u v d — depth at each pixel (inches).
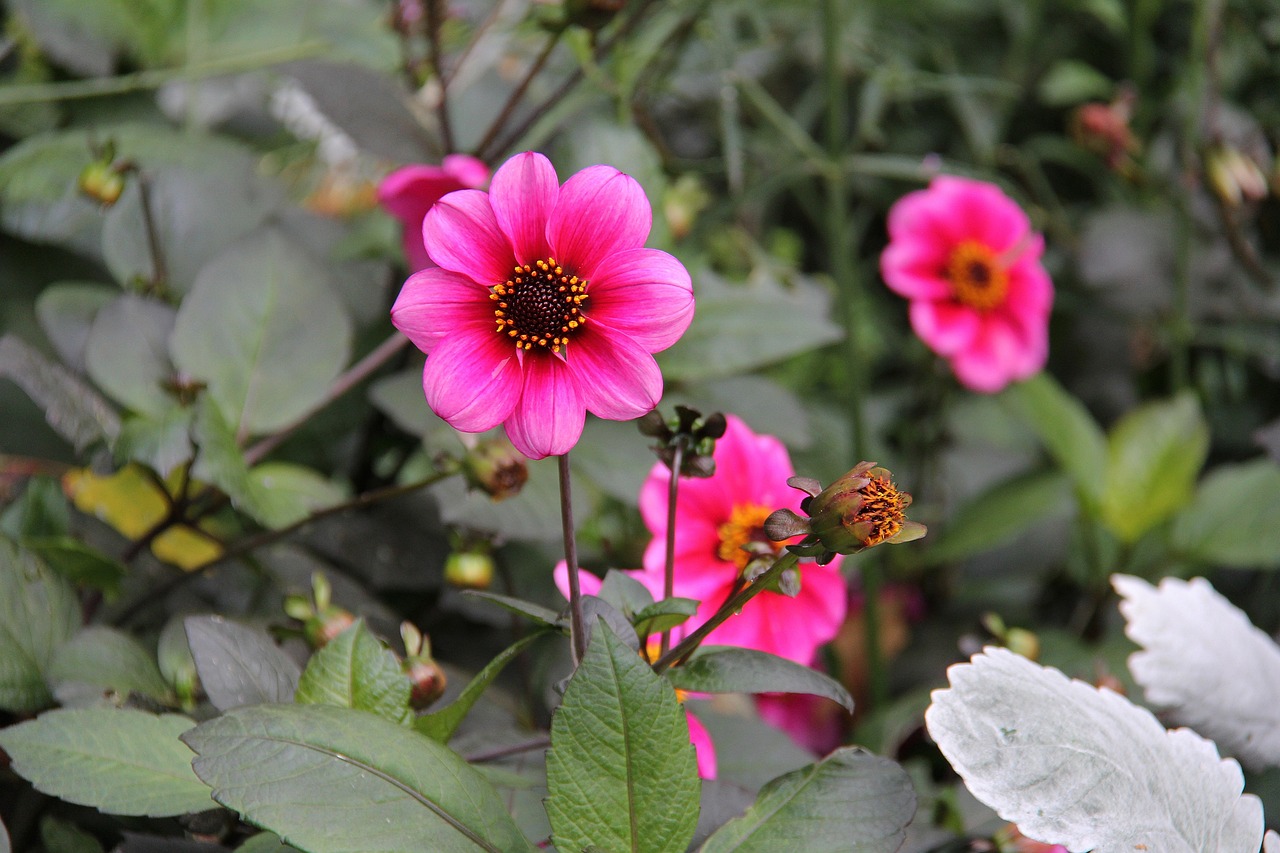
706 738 35.4
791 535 30.9
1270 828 39.2
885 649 52.2
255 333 39.0
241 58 48.8
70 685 34.4
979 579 53.1
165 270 41.9
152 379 37.9
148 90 52.1
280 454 41.9
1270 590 50.8
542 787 33.1
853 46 56.6
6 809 35.4
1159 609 36.8
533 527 37.3
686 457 33.5
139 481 40.8
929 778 41.1
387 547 40.1
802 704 49.4
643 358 31.4
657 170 40.9
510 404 31.5
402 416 38.7
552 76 53.0
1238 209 53.5
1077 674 42.1
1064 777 32.7
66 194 42.8
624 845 30.9
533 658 40.6
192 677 35.5
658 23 47.6
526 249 31.9
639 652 32.9
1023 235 52.7
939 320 51.5
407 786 30.8
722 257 53.2
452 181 39.7
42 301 40.7
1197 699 36.3
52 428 43.9
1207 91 61.9
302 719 31.0
